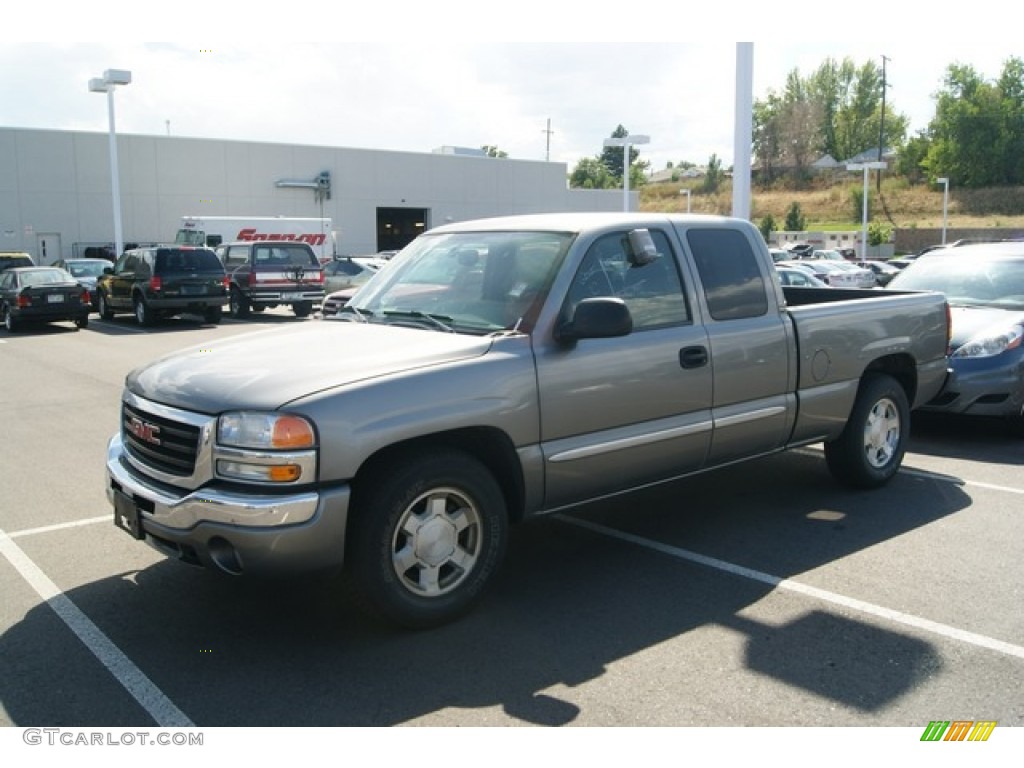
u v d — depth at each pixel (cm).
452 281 483
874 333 602
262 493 358
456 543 411
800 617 420
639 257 466
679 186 11488
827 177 10575
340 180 4609
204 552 369
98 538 544
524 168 5244
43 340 1769
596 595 448
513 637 401
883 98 9081
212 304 2086
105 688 357
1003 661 376
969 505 595
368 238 4734
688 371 485
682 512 586
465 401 397
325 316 521
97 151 3909
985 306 860
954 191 8988
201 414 375
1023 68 8781
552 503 443
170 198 4116
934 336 659
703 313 502
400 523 389
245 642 397
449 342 420
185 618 423
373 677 365
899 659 378
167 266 2030
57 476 703
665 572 479
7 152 3722
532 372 421
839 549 512
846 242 5944
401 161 4794
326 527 362
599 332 418
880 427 628
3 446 814
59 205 3850
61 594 454
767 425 534
